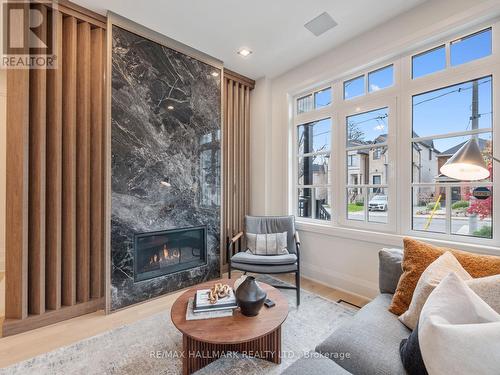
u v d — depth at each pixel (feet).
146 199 8.11
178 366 5.16
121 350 5.65
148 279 8.13
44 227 6.81
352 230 8.54
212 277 9.84
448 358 2.64
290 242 9.61
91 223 7.57
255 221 10.01
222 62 10.16
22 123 6.47
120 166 7.56
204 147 9.61
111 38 7.32
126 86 7.66
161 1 6.86
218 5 7.00
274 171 11.44
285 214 10.88
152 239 8.43
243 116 11.69
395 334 3.96
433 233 7.06
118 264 7.52
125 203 7.66
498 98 5.99
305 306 7.67
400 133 7.70
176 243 9.10
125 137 7.65
